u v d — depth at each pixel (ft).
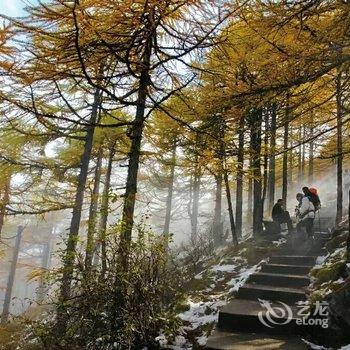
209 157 22.04
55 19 12.16
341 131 34.42
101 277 14.82
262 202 43.16
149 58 18.38
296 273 23.61
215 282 25.31
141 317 14.65
